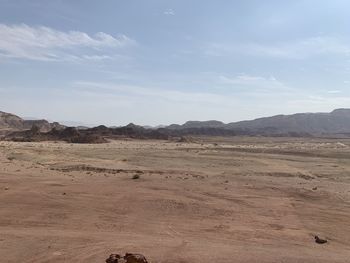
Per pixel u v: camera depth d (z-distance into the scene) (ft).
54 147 283.59
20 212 84.79
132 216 83.92
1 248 60.75
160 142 436.35
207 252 60.03
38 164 169.37
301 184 127.03
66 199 96.43
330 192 112.27
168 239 68.03
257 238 70.74
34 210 86.69
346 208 94.48
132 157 207.41
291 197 106.01
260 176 145.69
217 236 71.26
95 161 184.85
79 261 55.26
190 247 62.80
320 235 73.26
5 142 345.92
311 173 157.69
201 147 313.94
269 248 64.39
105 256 57.26
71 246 62.13
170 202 94.94
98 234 70.08
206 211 88.74
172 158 202.90
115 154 225.15
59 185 113.91
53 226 75.77
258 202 98.53
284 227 78.18
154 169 158.10
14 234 68.85
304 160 209.97
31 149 249.55
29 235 68.28
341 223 81.66
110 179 128.36
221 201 98.27
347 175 153.48
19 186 110.32
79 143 374.22
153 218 82.74
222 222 80.74
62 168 156.04
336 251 64.28
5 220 78.89
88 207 90.02
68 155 216.13
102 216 83.46
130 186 114.73
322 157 228.63
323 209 93.04
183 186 116.26
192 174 145.79
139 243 64.39
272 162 194.49
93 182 121.19
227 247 63.77
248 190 113.19
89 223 78.28
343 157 229.66
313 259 57.88
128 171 151.12
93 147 295.48
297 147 333.21
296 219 84.23
